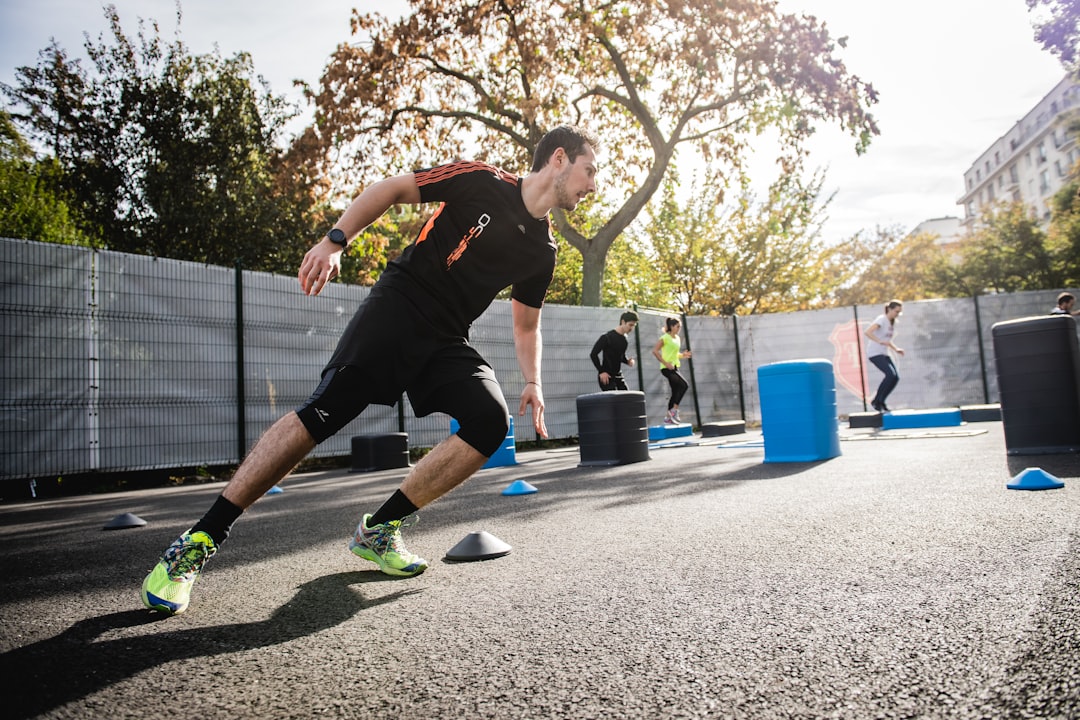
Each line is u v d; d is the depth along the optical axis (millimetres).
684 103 15852
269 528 3781
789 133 15156
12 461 6758
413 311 2221
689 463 6547
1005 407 5156
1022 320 5078
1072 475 3777
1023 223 32156
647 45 14703
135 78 17750
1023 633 1403
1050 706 1064
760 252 23562
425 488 2346
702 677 1302
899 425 10648
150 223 17078
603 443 6961
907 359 15281
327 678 1428
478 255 2297
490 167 2332
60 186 17047
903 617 1578
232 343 8422
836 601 1752
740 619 1657
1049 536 2344
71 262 7211
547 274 2535
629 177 17578
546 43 13867
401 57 14461
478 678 1378
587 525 3268
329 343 9430
